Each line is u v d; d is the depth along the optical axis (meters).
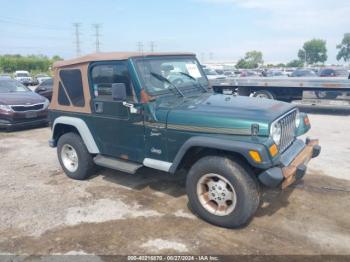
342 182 5.02
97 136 4.85
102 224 3.94
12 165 6.32
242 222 3.58
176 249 3.40
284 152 3.85
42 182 5.35
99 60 4.47
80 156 5.16
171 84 4.41
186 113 3.84
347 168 5.63
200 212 3.86
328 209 4.16
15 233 3.79
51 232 3.80
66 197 4.73
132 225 3.89
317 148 4.30
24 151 7.33
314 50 106.31
